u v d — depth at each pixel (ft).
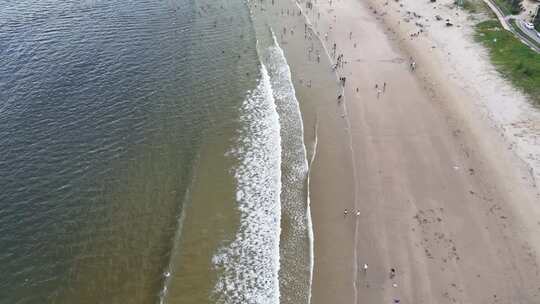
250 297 109.09
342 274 111.96
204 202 134.31
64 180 139.33
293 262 116.57
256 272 114.73
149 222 127.44
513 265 112.98
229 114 170.60
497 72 188.65
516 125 158.92
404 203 130.11
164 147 153.69
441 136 155.22
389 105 171.53
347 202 131.54
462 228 122.21
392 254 115.75
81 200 133.18
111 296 108.68
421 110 168.14
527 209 127.65
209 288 111.14
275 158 150.41
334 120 165.58
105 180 140.05
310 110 172.45
